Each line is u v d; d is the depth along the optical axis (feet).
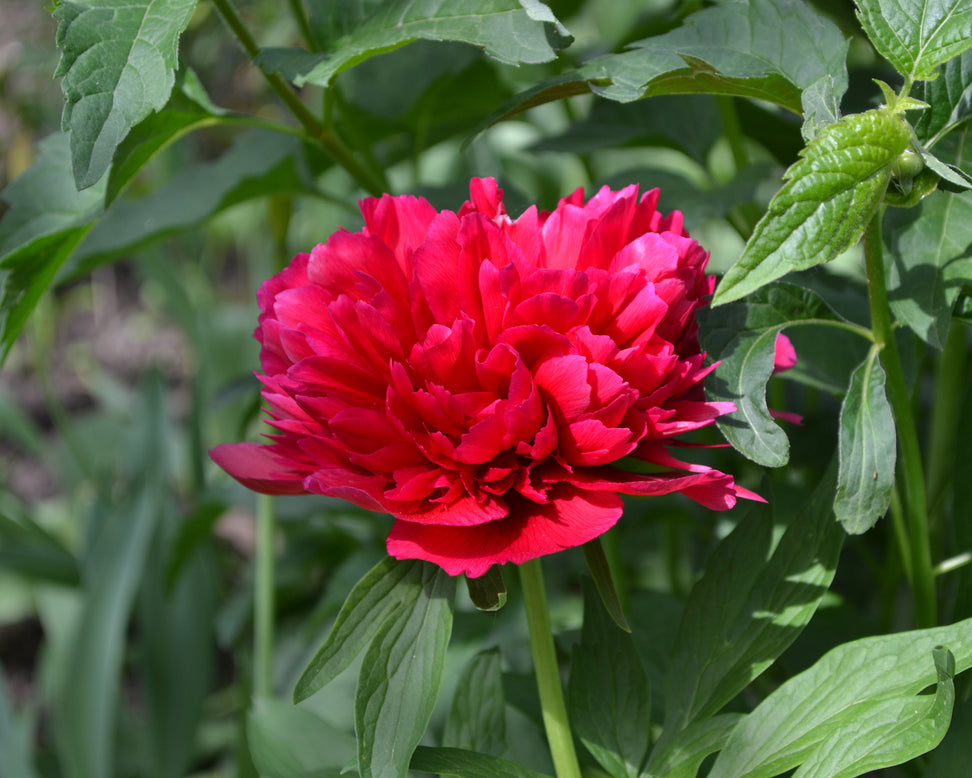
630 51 2.79
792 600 2.77
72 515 5.93
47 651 5.34
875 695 2.64
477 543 2.59
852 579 3.59
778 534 3.16
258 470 2.72
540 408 2.59
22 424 5.96
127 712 5.13
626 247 2.65
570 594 4.43
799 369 3.08
